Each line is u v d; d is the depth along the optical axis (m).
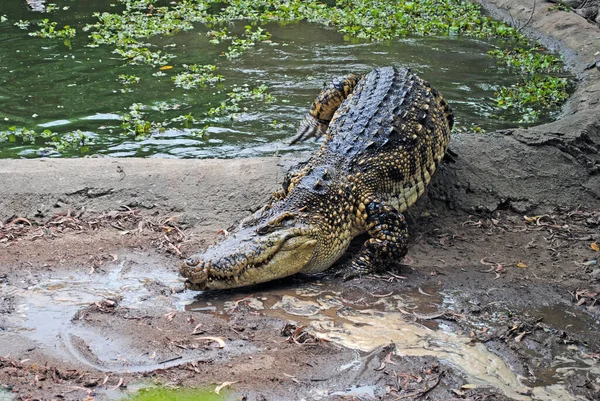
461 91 11.03
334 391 4.45
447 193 7.46
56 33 13.61
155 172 7.38
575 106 10.30
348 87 8.55
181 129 9.28
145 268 6.09
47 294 5.61
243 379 4.51
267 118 9.68
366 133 6.77
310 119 9.03
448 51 13.24
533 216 7.41
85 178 7.21
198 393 4.34
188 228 6.80
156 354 4.79
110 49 12.80
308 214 6.03
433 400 4.40
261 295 5.76
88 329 5.12
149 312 5.38
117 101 10.25
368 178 6.41
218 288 5.72
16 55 12.30
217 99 10.35
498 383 4.62
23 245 6.36
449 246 6.75
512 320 5.42
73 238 6.52
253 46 13.19
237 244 5.77
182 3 16.64
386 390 4.47
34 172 7.22
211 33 13.90
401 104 7.16
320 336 5.09
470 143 8.16
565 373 4.77
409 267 6.32
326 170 6.30
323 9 15.95
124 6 16.34
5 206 6.85
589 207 7.61
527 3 15.88
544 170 7.91
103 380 4.46
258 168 7.49
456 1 17.16
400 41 13.84
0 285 5.71
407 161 6.72
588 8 15.09
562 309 5.63
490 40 14.17
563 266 6.38
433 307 5.59
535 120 9.86
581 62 12.45
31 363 4.65
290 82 11.13
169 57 12.38
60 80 11.08
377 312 5.49
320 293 5.82
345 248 6.32
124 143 8.81
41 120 9.52
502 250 6.68
